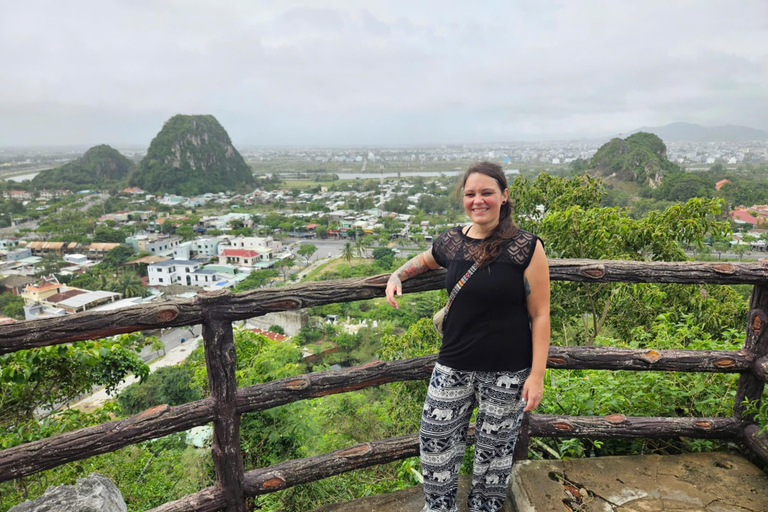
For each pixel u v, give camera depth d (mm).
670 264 1764
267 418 4391
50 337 1293
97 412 4723
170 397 19141
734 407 2008
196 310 1446
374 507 1830
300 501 3113
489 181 1434
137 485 4938
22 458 1290
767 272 1776
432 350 6070
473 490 1686
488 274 1437
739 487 1809
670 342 2682
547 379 2621
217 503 1596
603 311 5961
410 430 4586
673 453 2197
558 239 5707
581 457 2189
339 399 5020
